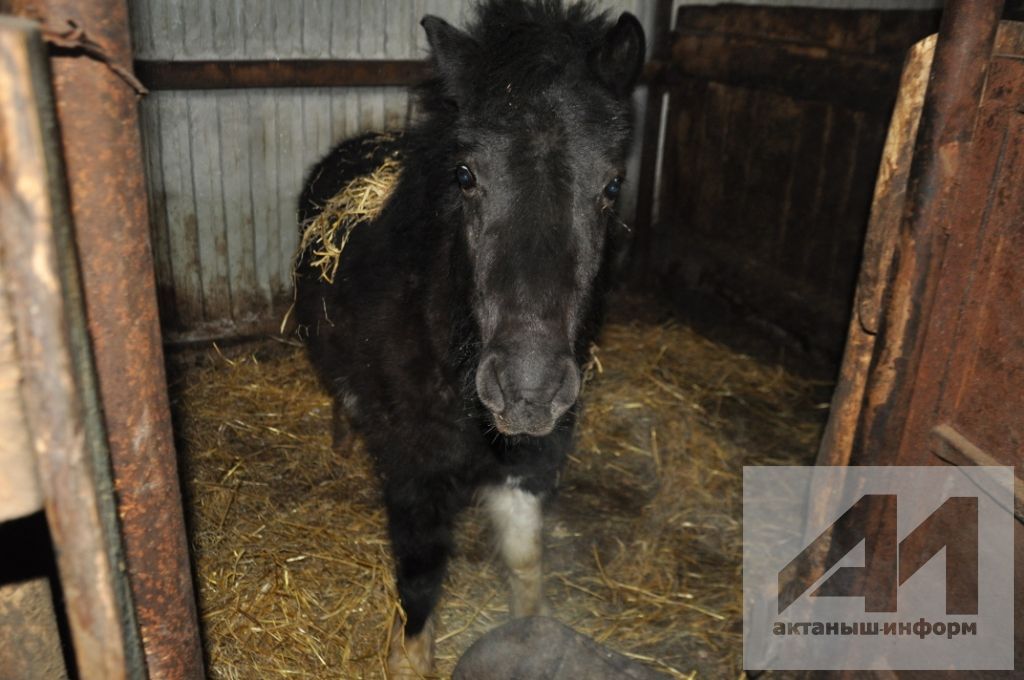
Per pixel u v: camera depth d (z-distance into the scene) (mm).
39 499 916
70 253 861
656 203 5664
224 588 2709
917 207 1791
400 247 2414
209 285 4457
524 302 1812
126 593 1027
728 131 4918
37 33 780
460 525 3234
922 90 1797
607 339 4750
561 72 1964
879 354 1940
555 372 1797
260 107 4277
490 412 1983
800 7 4340
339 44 4352
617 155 1996
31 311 824
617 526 3303
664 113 5457
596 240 2002
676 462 3707
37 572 1255
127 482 1121
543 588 2812
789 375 4539
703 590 2973
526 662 2256
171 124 4098
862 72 3967
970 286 1725
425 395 2324
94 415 938
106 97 975
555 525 3285
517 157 1875
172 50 3990
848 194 4164
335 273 2807
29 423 875
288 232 4574
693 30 5156
